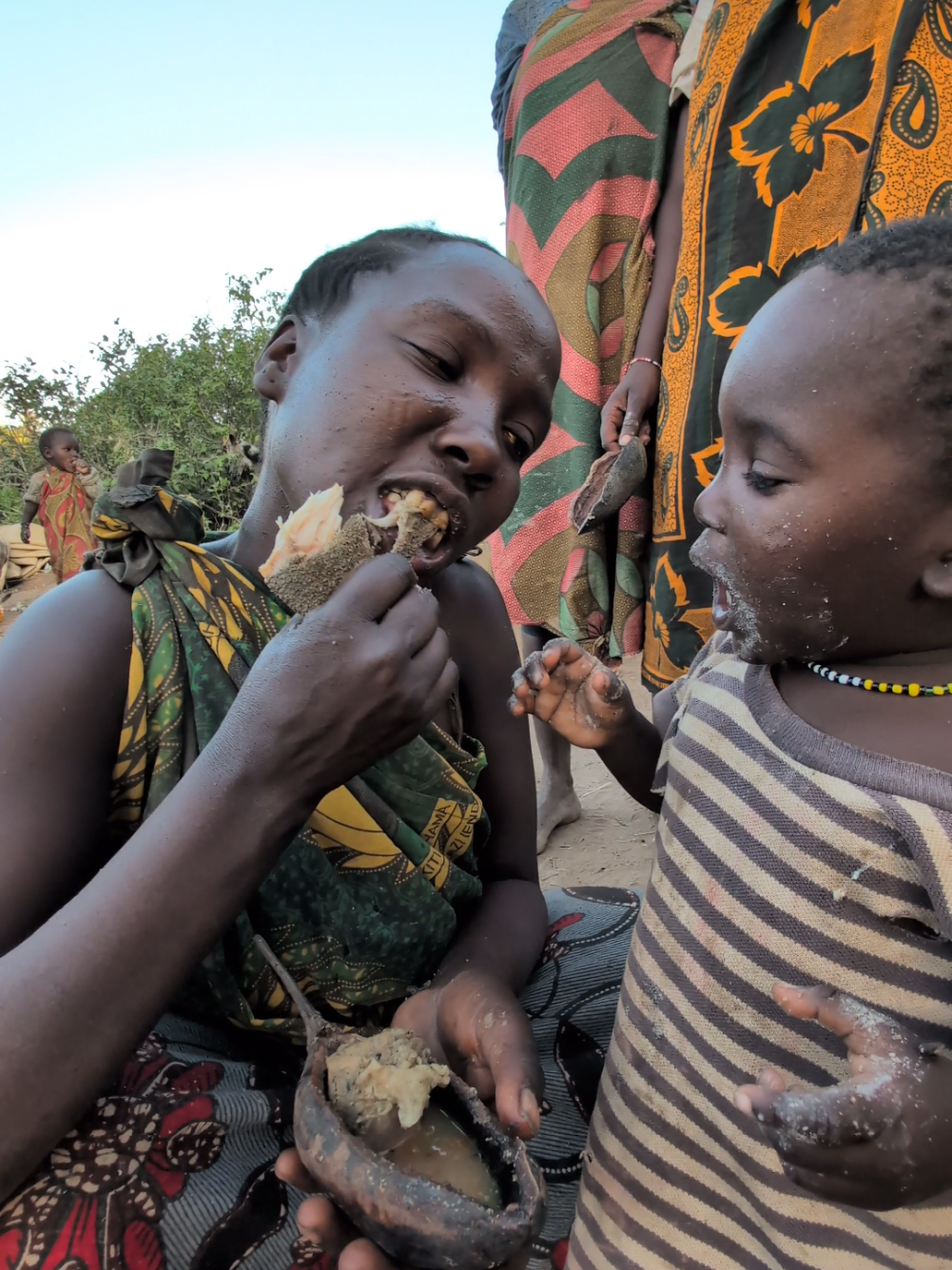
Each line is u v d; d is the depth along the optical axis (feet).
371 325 4.32
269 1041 4.79
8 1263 3.30
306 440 4.33
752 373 3.41
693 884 4.02
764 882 3.69
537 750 14.69
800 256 7.72
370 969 4.82
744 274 8.00
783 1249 3.75
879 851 3.35
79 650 4.11
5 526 43.70
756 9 7.67
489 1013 4.17
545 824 11.06
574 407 10.36
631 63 9.67
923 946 3.39
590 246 9.98
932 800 3.19
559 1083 5.05
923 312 3.05
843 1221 3.60
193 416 45.55
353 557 3.88
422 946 4.97
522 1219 2.92
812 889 3.55
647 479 10.13
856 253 3.32
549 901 6.51
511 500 4.71
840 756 3.50
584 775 13.16
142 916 3.42
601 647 10.88
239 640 4.37
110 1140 3.63
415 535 4.16
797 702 3.81
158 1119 3.75
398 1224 2.93
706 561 3.77
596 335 10.22
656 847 4.46
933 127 6.86
